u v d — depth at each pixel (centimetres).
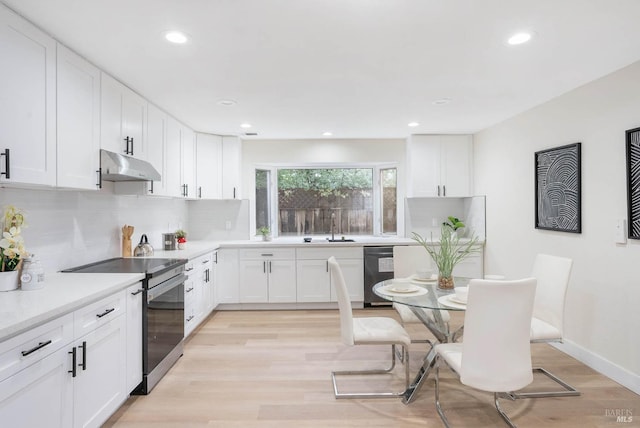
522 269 374
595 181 279
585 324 290
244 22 190
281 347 335
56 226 247
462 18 188
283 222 541
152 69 251
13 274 190
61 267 251
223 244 450
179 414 225
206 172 452
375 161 513
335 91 301
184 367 292
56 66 204
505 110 363
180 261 299
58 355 163
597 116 276
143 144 309
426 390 256
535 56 235
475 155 474
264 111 358
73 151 218
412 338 360
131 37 205
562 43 217
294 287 457
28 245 223
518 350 187
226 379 271
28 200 223
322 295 458
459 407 233
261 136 483
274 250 456
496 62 245
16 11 176
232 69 253
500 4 175
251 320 418
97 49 219
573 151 297
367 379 272
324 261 458
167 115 359
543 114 338
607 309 269
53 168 201
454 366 204
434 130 455
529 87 295
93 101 238
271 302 457
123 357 220
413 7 177
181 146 396
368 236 542
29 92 184
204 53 227
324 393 251
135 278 230
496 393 225
